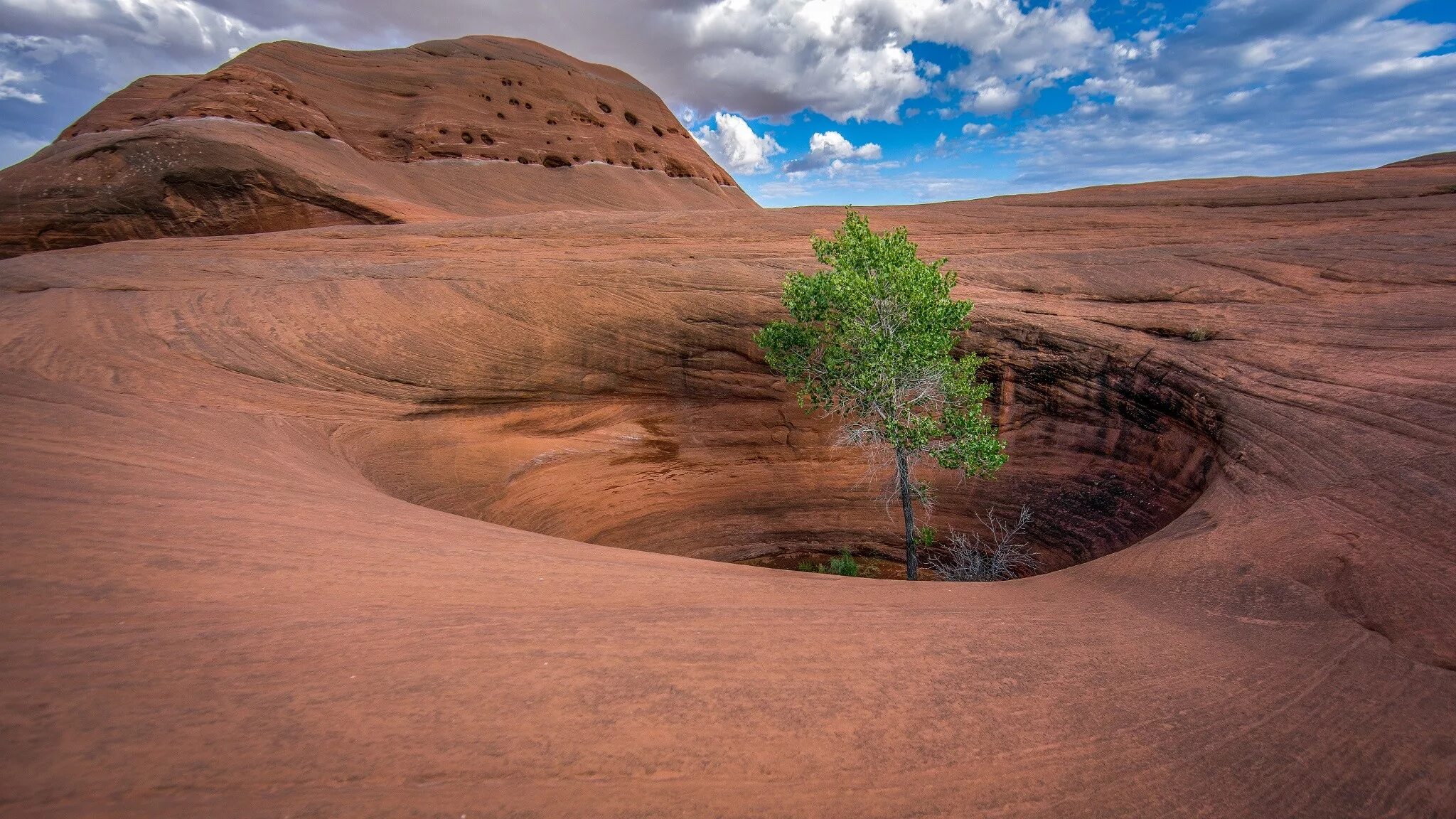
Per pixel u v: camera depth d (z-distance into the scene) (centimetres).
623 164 7750
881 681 384
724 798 272
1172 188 3069
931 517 1509
